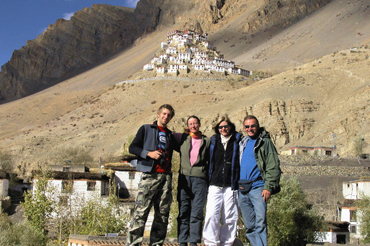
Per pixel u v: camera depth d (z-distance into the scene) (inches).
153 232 481.7
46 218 1612.9
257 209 496.4
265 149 502.0
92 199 1718.8
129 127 6919.3
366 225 1679.4
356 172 2910.9
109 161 4173.2
